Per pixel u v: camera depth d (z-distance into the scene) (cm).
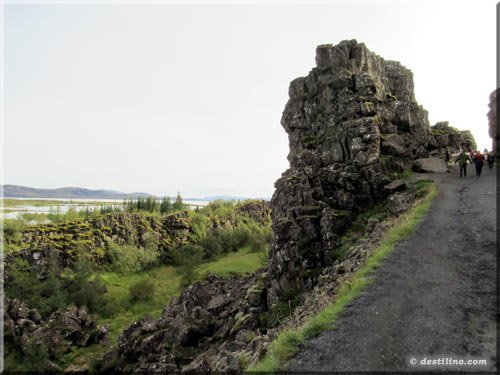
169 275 9919
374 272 1548
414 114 4119
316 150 3578
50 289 6475
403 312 1157
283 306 2744
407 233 1958
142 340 3981
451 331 1007
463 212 2144
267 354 1155
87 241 9756
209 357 2839
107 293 7744
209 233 13450
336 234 2872
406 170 3400
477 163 3077
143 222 12338
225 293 4966
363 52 3819
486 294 1189
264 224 17625
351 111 3472
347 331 1106
